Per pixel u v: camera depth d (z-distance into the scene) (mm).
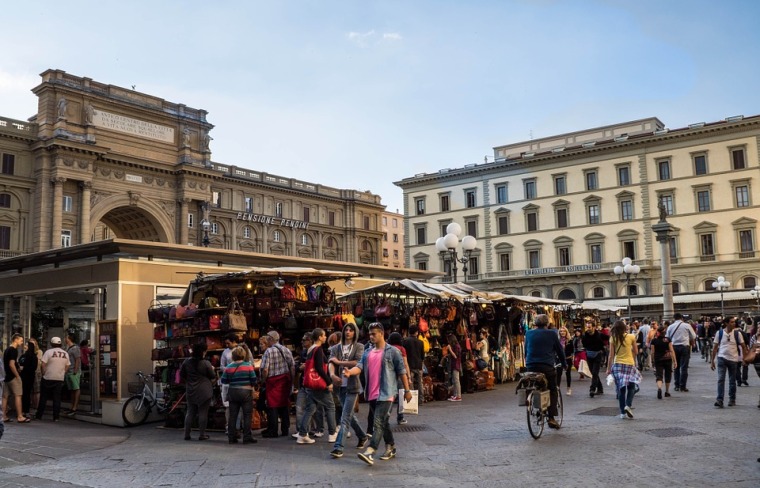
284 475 8438
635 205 63969
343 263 22266
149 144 57719
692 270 60656
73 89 52156
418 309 18266
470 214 73938
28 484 8328
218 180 65062
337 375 11445
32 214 51031
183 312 13703
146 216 58094
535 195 69938
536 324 11133
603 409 13789
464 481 7773
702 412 12836
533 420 10273
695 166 61312
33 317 18156
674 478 7602
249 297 14156
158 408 14773
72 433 13117
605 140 66750
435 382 17406
